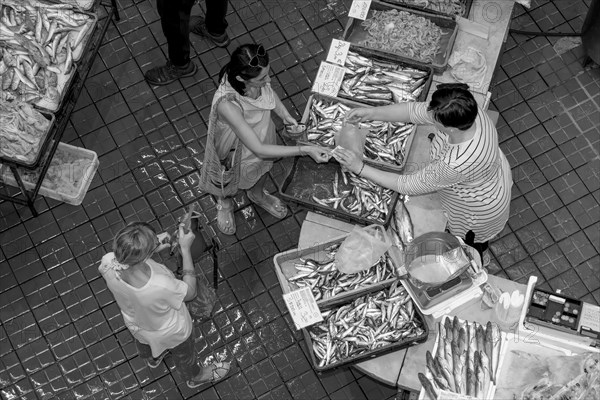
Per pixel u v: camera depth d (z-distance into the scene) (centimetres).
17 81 595
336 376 593
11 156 572
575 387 440
